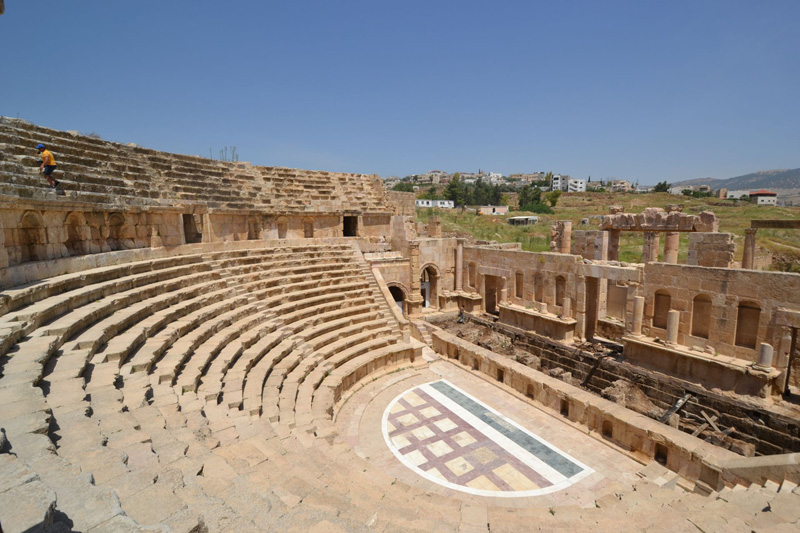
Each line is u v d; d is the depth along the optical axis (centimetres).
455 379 2308
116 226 1931
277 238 3056
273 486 800
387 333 2559
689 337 2111
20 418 646
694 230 2372
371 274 2995
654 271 2242
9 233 1366
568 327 2717
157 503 538
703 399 1866
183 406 1045
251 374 1591
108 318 1300
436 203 12331
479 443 1702
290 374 1800
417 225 4366
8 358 884
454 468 1541
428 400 2064
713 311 2014
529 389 2062
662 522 955
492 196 14800
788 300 1772
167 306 1641
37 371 824
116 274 1617
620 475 1503
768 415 1669
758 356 1833
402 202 4316
